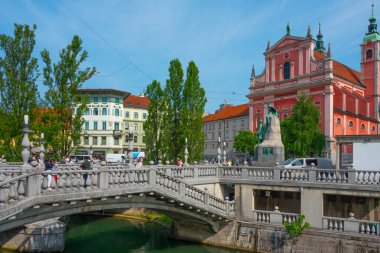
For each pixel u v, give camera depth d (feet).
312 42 180.14
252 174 78.64
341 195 72.38
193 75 114.83
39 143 80.43
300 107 156.35
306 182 71.20
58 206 48.01
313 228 69.46
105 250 74.59
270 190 79.36
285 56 190.08
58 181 45.42
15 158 81.10
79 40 82.79
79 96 83.82
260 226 73.87
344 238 65.00
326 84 170.91
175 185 64.08
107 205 55.26
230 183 80.64
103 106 242.78
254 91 202.39
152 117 115.03
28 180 41.78
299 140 149.59
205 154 278.87
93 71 84.94
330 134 167.43
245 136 185.57
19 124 80.84
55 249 69.21
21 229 67.87
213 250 75.66
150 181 58.29
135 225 99.19
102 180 50.60
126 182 54.60
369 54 214.28
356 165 75.31
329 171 69.51
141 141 259.19
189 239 82.43
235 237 76.59
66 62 81.66
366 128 192.65
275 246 71.61
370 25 219.20
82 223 101.86
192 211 71.46
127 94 250.78
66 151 82.48
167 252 74.13
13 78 80.28
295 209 78.23
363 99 197.98
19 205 40.09
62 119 82.28
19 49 82.17
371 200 68.95
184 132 112.57
